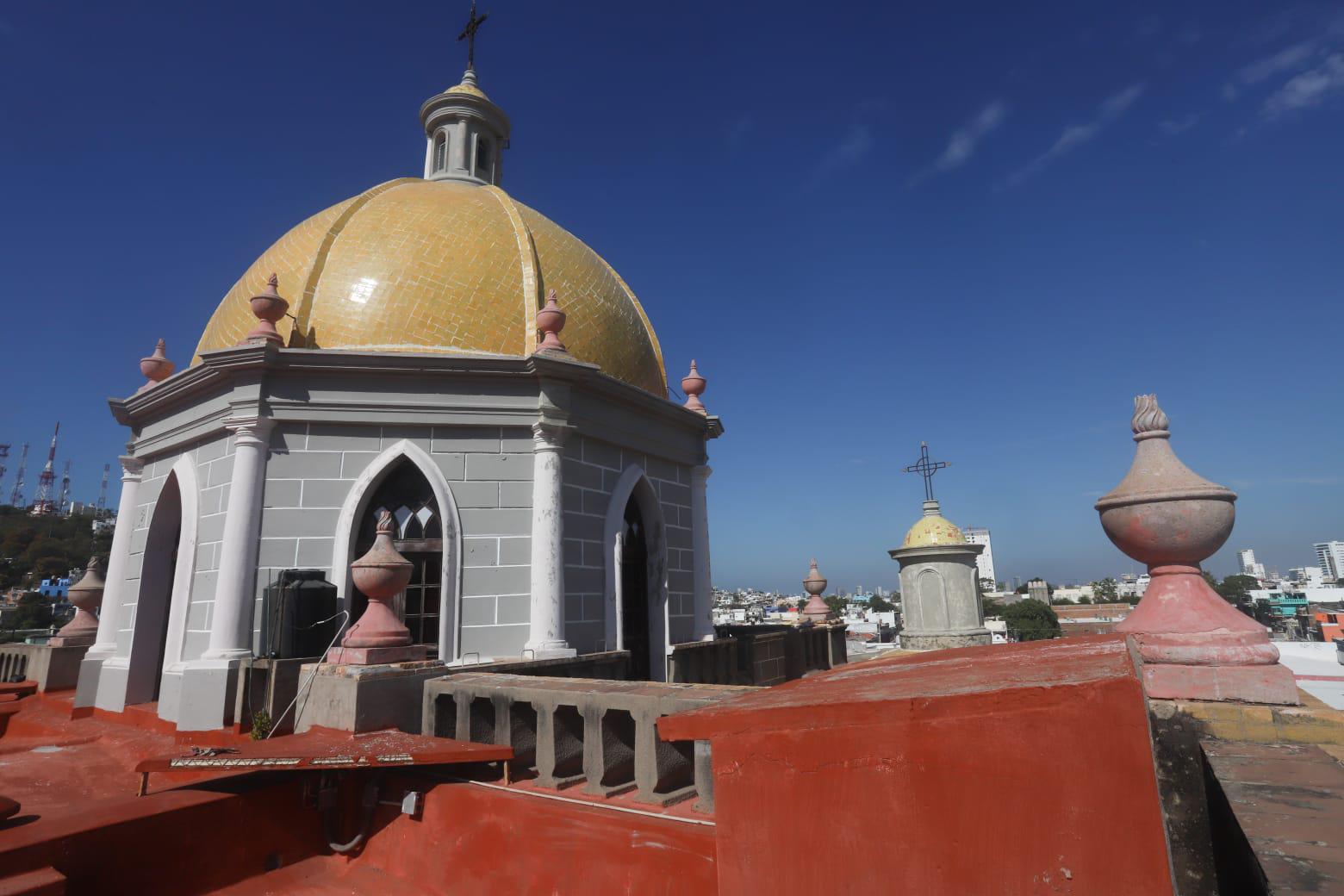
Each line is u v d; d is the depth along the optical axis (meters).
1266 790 2.81
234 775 5.78
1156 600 4.04
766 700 3.33
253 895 5.11
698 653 12.66
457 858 4.96
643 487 12.70
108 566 13.41
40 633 53.16
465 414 10.46
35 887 4.20
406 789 5.50
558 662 8.21
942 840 2.67
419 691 6.43
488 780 5.41
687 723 3.32
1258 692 3.59
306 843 5.66
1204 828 2.99
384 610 6.87
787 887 2.95
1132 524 4.09
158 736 9.26
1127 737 2.41
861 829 2.83
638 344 13.61
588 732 5.00
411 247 11.65
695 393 14.78
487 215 12.81
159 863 4.93
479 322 11.26
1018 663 3.14
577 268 13.23
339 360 10.05
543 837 4.60
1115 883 2.35
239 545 9.39
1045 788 2.51
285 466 9.93
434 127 17.28
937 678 3.11
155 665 11.45
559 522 10.41
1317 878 1.99
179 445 11.31
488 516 10.33
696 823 4.18
